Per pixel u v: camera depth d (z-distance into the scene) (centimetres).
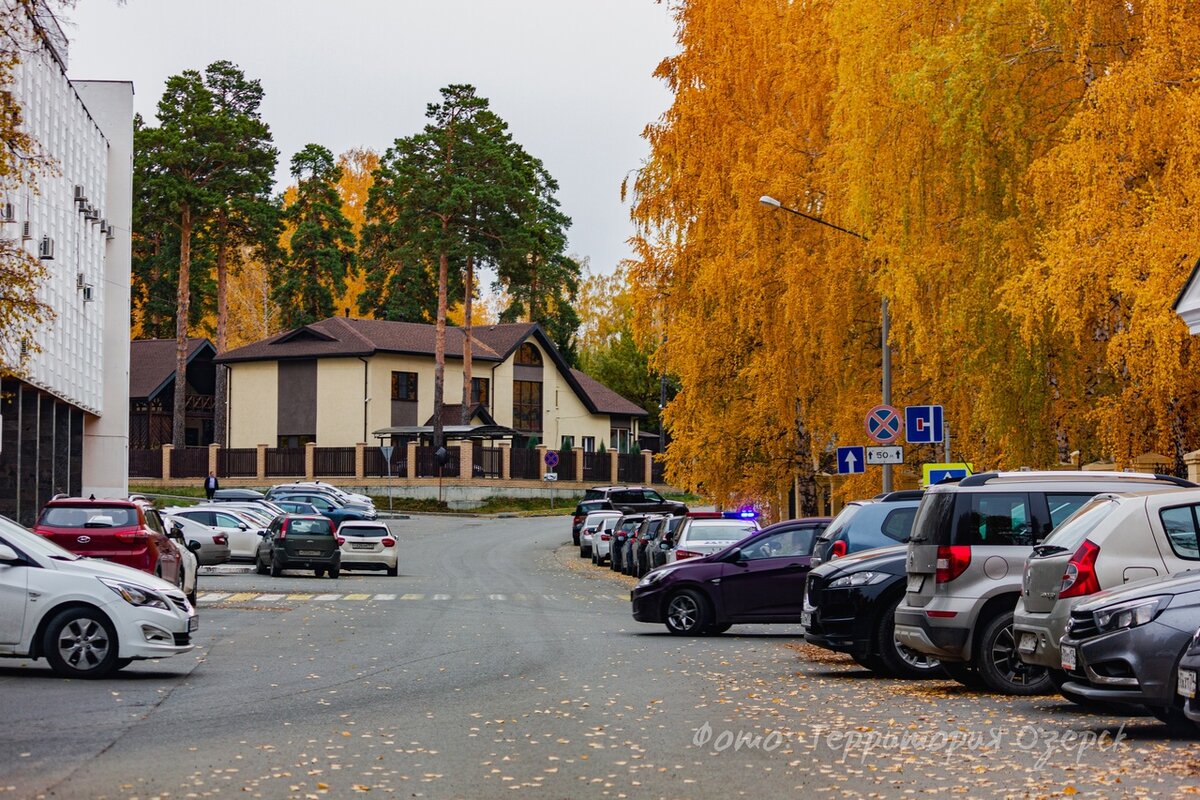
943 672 1617
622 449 10475
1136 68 1998
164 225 8181
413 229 7438
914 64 2389
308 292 9769
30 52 1822
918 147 2420
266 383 8725
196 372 9300
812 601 1678
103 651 1556
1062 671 1218
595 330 12500
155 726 1211
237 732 1180
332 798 899
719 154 3397
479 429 7988
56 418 4962
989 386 2338
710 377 3512
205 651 1936
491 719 1266
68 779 945
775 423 3497
